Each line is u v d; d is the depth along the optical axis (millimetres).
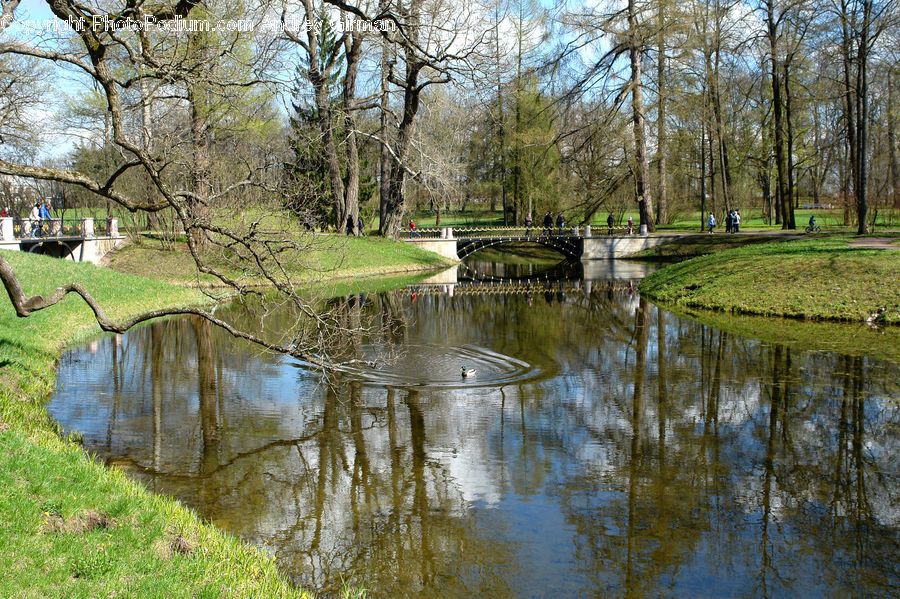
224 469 8641
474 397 12164
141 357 15109
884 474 8648
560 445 9727
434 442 9828
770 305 21094
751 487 8258
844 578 6297
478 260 53594
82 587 4867
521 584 6109
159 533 6059
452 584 6074
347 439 9898
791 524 7324
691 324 19875
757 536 7062
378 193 58188
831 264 22562
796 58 41281
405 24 27406
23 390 11172
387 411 11297
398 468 8820
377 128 42062
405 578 6152
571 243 48000
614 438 10031
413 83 33812
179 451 9234
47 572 5012
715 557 6637
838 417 10867
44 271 19547
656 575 6301
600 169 45406
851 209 43812
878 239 28766
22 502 5926
